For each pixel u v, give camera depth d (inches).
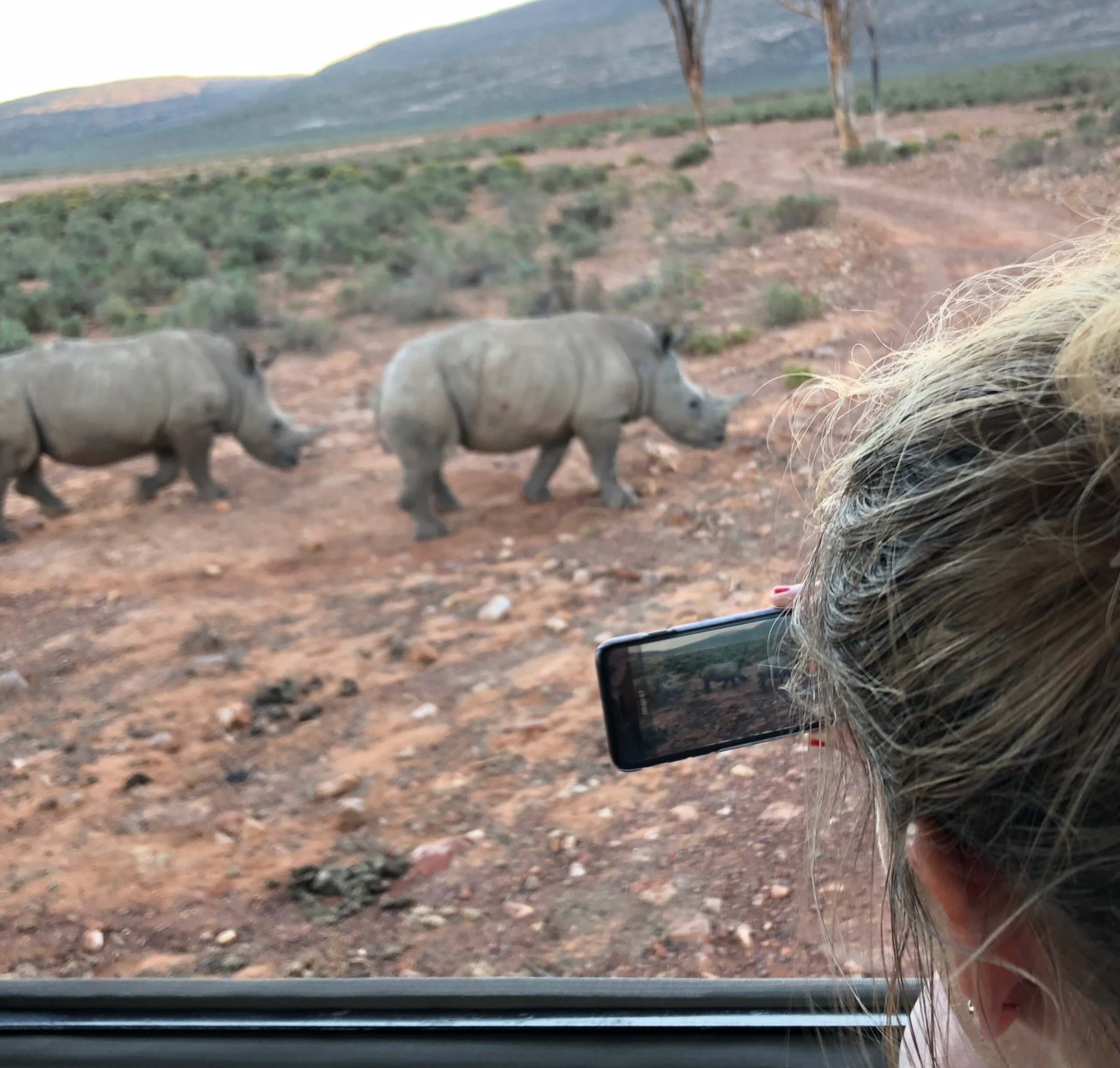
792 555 244.7
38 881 146.3
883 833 27.0
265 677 218.7
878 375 29.2
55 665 235.1
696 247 709.3
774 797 142.8
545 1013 69.7
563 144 1969.7
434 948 120.8
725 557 255.6
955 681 22.3
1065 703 21.2
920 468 23.7
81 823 164.2
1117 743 20.9
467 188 1291.8
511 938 120.6
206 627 247.6
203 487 362.3
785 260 592.1
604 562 265.0
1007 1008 25.4
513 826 149.6
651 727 44.1
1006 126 901.8
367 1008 70.9
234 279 725.9
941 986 32.5
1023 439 22.0
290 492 364.8
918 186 725.9
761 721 43.8
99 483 399.2
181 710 206.4
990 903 24.2
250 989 72.5
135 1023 70.9
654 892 124.3
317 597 265.3
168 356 352.8
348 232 938.7
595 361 309.0
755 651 43.3
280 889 139.1
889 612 23.3
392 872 138.9
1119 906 21.5
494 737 180.9
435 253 749.9
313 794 167.8
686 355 455.8
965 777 22.4
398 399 299.3
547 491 328.2
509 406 305.9
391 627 240.5
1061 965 23.0
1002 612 21.7
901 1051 33.5
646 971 109.7
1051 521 21.3
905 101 1369.3
